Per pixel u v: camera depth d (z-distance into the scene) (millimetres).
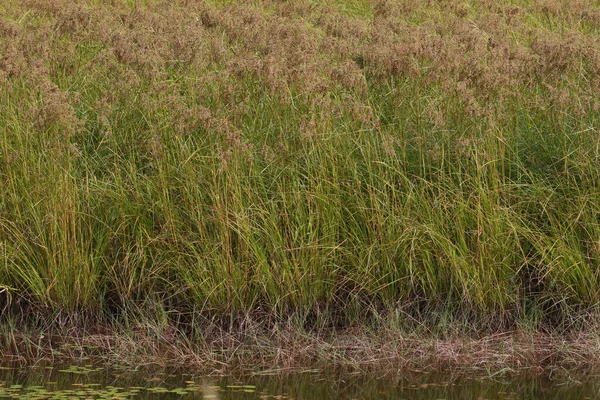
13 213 10547
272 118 11219
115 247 10664
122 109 11664
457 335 9984
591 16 14750
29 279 10367
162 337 10070
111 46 12102
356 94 11203
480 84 10914
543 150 11180
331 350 9883
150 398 8703
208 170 10680
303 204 10555
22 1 14547
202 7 14516
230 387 9016
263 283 10164
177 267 10422
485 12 15344
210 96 11555
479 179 10312
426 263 10281
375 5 14617
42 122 10523
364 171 10984
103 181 11008
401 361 9695
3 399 8586
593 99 10906
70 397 8664
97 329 10281
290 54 11250
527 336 9984
